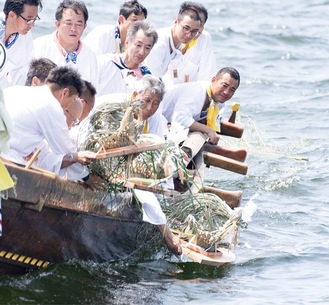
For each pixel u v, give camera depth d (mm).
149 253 30906
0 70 28031
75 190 26641
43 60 28266
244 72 62000
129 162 27828
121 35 36625
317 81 60469
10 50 30703
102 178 27750
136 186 28469
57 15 32188
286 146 45938
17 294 26203
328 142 47031
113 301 26875
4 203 24688
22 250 26328
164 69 38344
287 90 57906
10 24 30156
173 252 29719
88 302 26578
